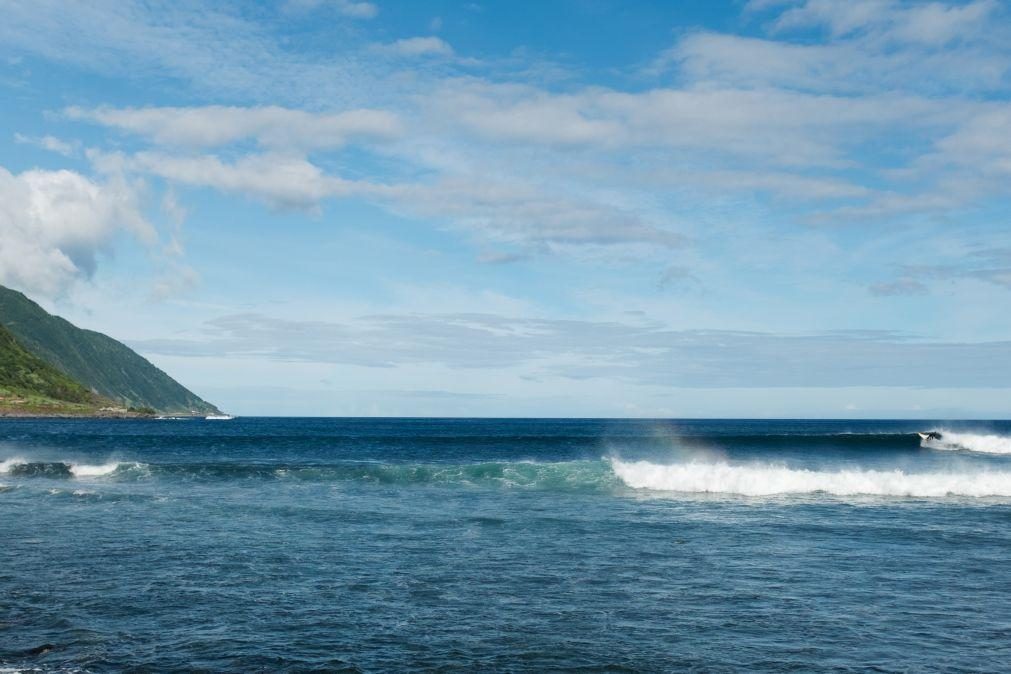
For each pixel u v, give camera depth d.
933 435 107.56
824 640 14.30
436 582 18.58
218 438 111.88
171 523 27.36
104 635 14.41
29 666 12.74
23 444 90.12
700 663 13.08
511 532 25.66
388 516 29.06
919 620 15.59
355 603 16.66
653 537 24.73
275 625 15.06
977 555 22.00
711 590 17.91
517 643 14.04
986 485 35.78
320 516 29.05
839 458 66.06
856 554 22.09
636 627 15.04
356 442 100.81
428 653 13.46
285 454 73.44
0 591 17.58
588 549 22.73
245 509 30.88
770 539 24.42
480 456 71.56
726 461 62.94
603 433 145.75
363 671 12.57
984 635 14.66
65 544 23.31
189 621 15.30
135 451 77.31
